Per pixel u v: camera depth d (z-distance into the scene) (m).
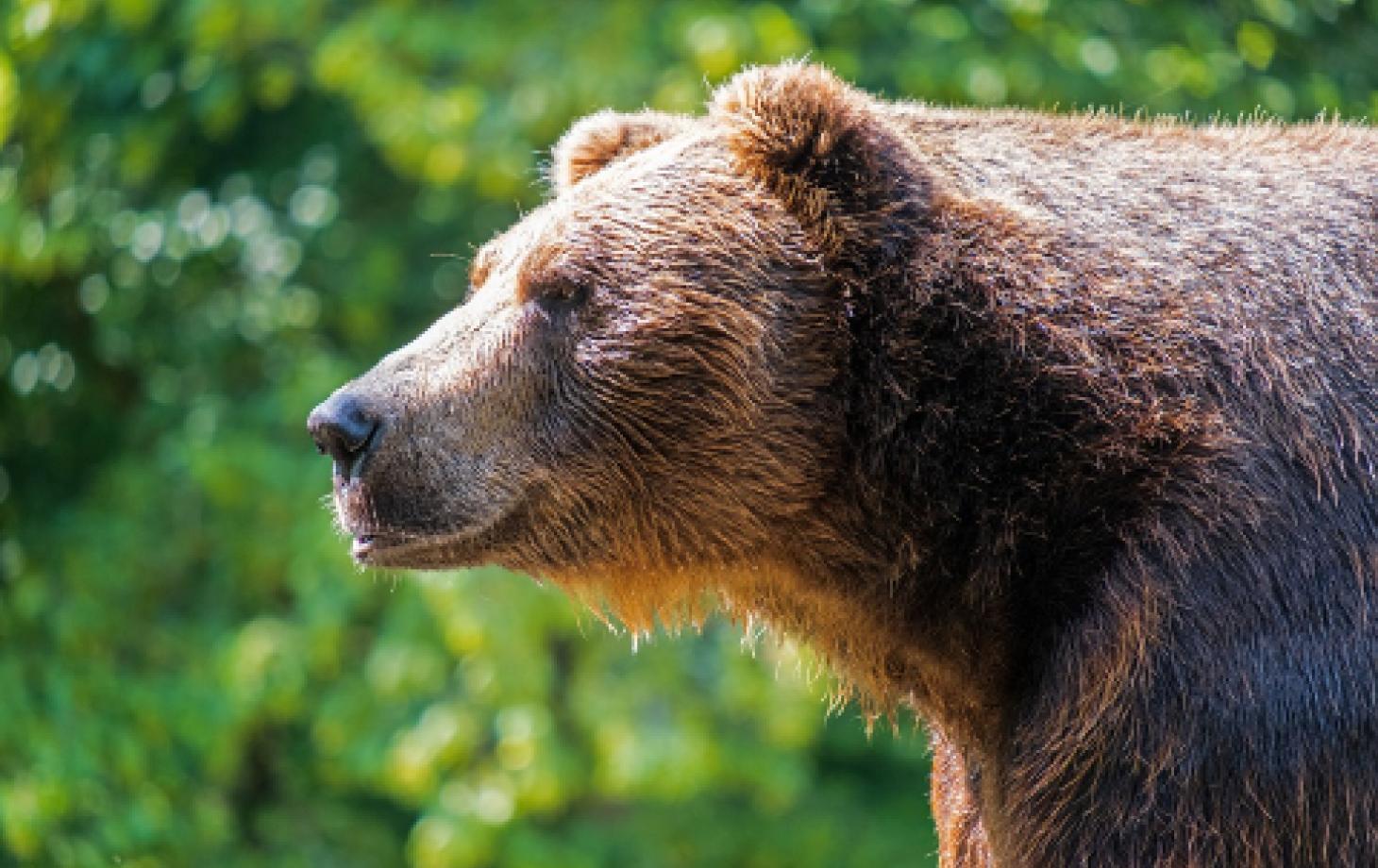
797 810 21.08
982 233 8.45
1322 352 7.96
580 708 18.97
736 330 8.62
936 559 8.64
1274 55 19.12
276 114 22.02
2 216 19.94
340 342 22.03
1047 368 8.21
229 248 21.83
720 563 9.08
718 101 9.05
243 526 20.06
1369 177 8.42
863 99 8.88
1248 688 7.65
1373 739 7.62
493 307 8.97
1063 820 8.02
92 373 22.30
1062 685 8.09
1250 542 7.71
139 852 18.56
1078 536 8.16
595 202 8.89
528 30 18.56
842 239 8.62
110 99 20.53
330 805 21.30
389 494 8.80
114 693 19.27
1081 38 18.50
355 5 19.78
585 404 8.75
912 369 8.46
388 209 21.77
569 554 9.02
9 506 21.55
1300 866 7.67
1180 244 8.24
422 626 19.05
